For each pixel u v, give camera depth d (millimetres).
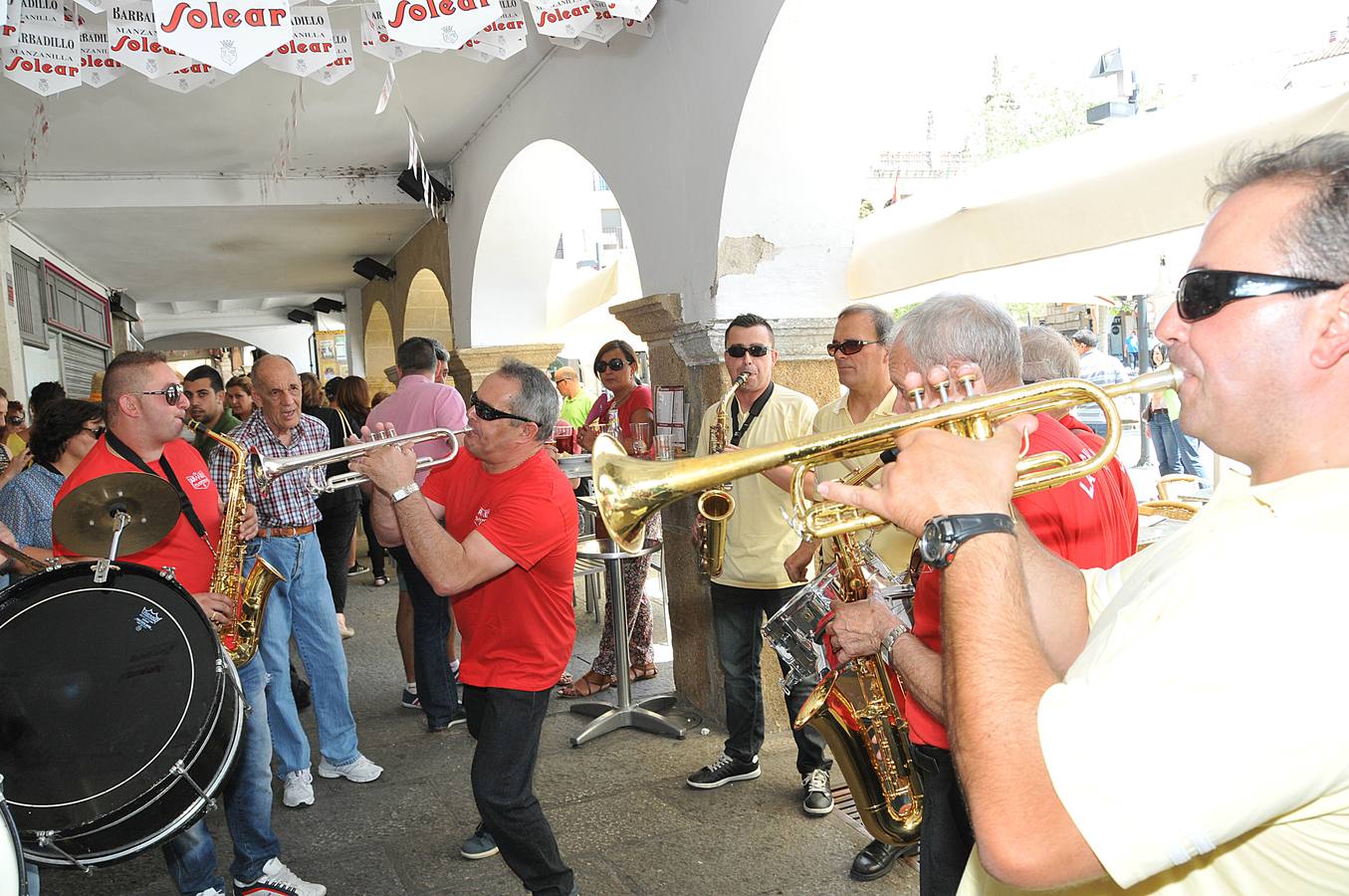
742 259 4062
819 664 2170
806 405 3588
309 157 7500
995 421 1256
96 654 2049
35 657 2031
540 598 2471
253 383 4105
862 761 2191
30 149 6609
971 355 1771
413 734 4441
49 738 1955
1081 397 1107
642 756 4023
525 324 7715
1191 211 3031
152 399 2736
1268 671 765
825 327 4156
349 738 3912
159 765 1954
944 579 976
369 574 8242
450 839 3381
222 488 3963
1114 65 11141
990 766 871
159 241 9531
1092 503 1805
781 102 3834
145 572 2180
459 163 7824
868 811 2211
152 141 6648
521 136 6188
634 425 4715
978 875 1352
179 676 2055
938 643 1803
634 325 4711
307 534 3834
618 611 4344
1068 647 1255
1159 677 811
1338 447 858
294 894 2801
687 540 4469
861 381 3264
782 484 3264
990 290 5066
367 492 6121
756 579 3531
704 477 1277
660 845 3248
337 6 4129
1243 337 878
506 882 3080
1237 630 787
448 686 4480
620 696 4359
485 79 5945
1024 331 2604
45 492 3281
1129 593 982
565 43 4180
